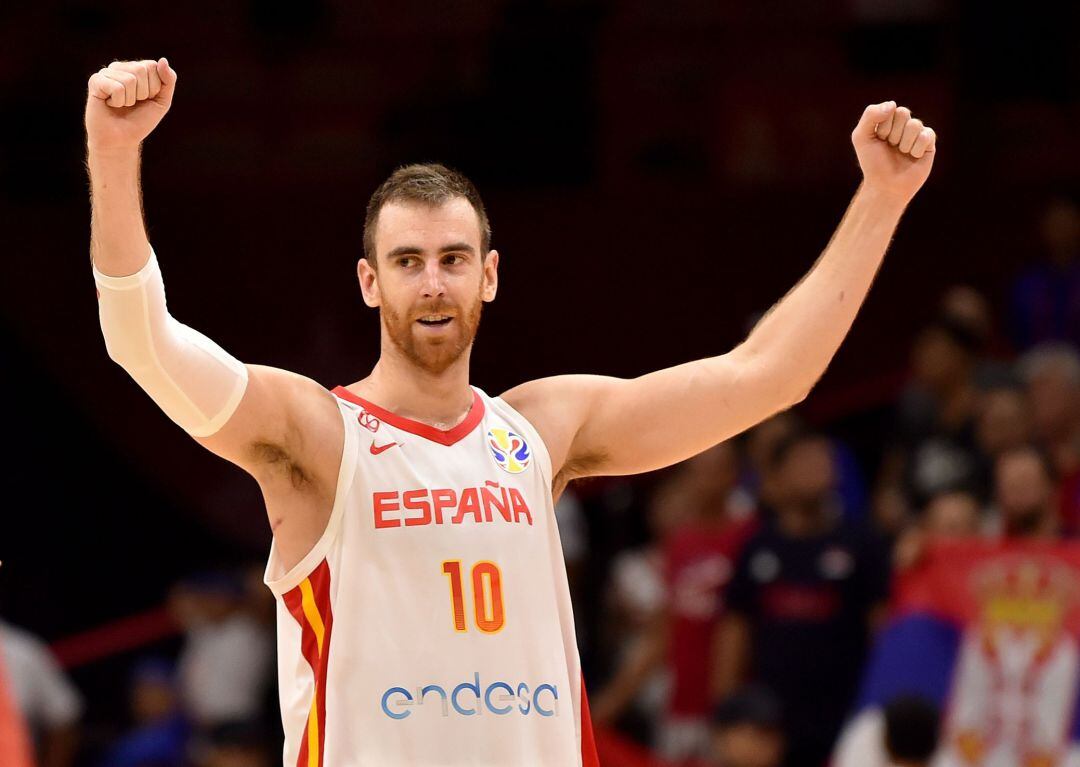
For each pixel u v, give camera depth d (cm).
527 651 1529
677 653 3772
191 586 4197
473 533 1528
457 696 1498
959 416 3906
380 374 1599
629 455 1653
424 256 1541
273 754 4034
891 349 4966
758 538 3491
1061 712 3162
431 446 1555
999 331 4853
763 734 3162
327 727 1500
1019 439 3716
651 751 3897
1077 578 3184
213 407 1491
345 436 1541
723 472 3881
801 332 1628
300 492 1535
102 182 1444
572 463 1664
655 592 4175
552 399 1642
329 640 1512
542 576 1557
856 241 1648
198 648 4184
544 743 1523
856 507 4006
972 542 3241
